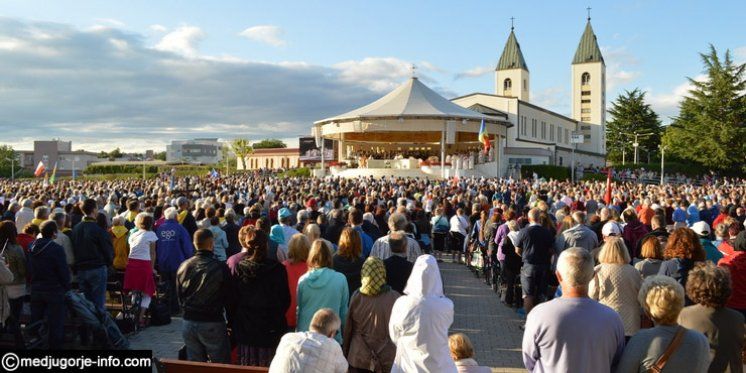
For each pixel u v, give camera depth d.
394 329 4.64
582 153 81.31
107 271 9.72
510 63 96.81
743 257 6.43
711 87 68.25
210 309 5.83
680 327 3.84
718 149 65.25
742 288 6.37
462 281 14.41
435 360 4.50
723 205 16.19
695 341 3.76
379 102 54.97
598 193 23.69
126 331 9.27
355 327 5.38
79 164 114.69
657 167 68.88
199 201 14.44
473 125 50.66
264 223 8.12
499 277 12.71
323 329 4.22
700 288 4.47
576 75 97.38
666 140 75.38
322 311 4.33
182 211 11.91
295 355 4.01
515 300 11.46
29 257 7.74
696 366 3.71
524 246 9.39
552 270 9.66
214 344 5.87
